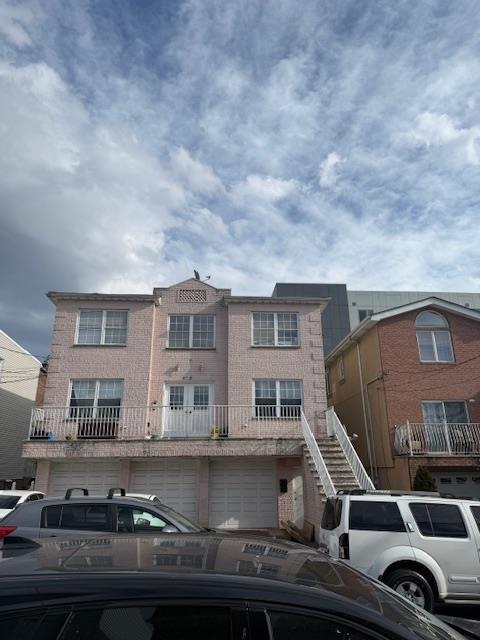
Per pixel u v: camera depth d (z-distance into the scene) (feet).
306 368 60.34
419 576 22.70
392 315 63.00
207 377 60.54
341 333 109.60
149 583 6.69
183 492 55.42
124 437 55.67
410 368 61.11
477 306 118.11
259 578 7.06
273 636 6.31
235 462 56.54
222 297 63.46
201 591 6.61
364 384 67.15
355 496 25.18
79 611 6.34
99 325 60.70
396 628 6.58
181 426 57.52
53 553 8.09
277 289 112.37
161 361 60.70
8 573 6.91
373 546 23.61
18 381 75.82
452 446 56.24
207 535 10.43
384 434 59.98
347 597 6.97
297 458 55.83
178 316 63.21
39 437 53.98
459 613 24.41
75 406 57.26
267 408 58.70
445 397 60.03
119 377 58.59
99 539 9.43
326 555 9.63
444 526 23.99
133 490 55.06
